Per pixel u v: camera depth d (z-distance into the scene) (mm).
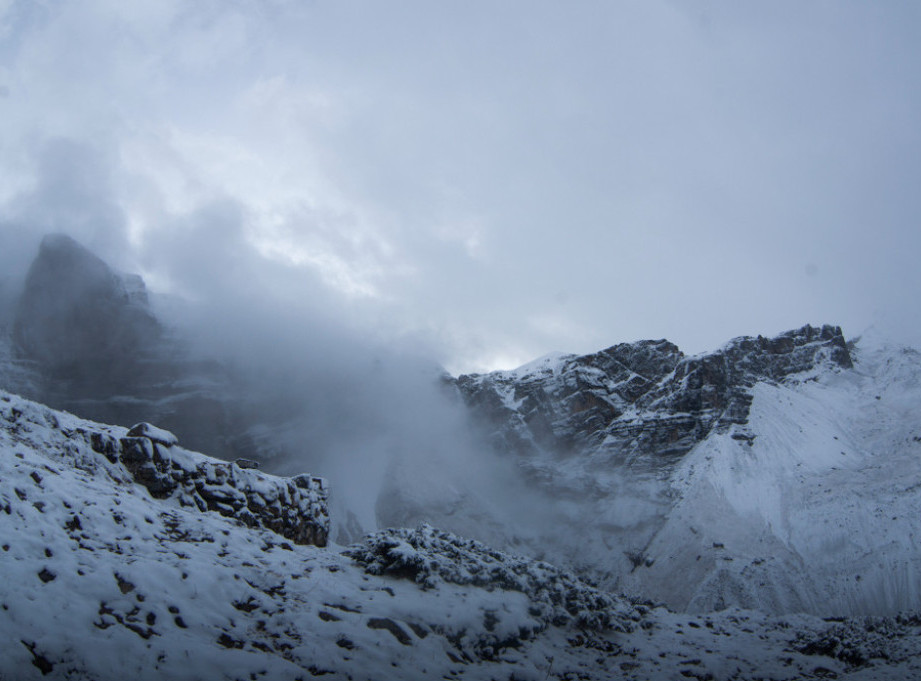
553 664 20094
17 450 19078
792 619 31875
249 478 27266
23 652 11625
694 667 22594
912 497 102375
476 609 20891
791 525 106688
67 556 14875
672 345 191375
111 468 22625
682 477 134250
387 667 15867
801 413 143125
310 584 18953
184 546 18297
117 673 12180
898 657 25922
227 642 14500
